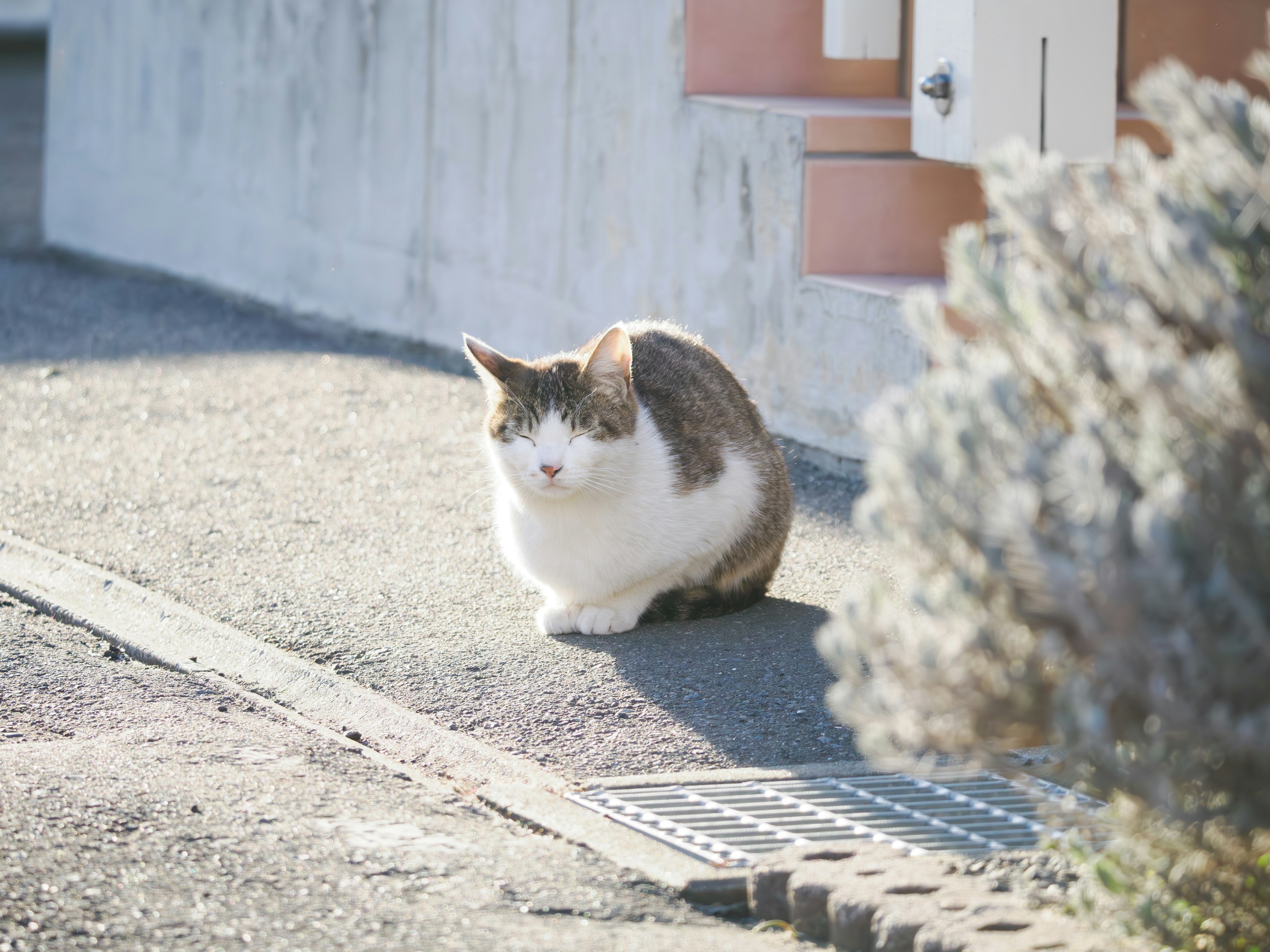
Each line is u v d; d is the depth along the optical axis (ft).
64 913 11.93
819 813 14.39
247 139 47.42
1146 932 10.80
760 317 31.45
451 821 14.20
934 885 12.00
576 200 36.35
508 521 20.38
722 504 20.30
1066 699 9.61
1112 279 10.22
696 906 12.66
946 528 9.70
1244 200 10.05
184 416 33.37
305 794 14.58
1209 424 9.56
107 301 47.11
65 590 22.25
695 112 32.58
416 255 41.65
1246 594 9.50
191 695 17.99
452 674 18.56
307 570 23.08
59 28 56.03
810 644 19.67
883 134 30.22
